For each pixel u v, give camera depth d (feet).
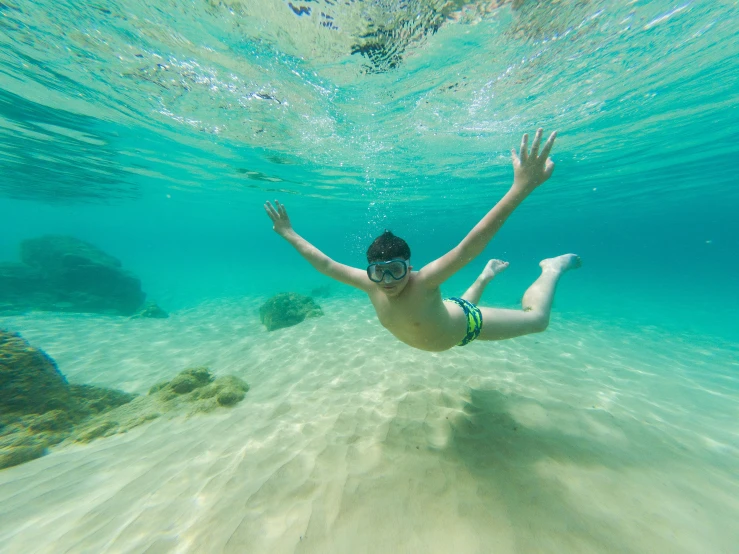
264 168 18.86
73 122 12.36
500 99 10.27
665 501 3.17
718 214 54.65
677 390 7.20
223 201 32.99
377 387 6.93
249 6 6.42
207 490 3.65
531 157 2.90
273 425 5.30
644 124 12.91
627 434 4.54
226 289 34.78
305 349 10.75
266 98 10.18
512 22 6.78
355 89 9.46
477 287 5.53
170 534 3.05
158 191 27.53
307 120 11.79
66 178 22.08
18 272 19.31
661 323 15.90
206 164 18.20
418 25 6.81
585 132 13.52
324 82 9.09
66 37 7.49
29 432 5.57
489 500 3.14
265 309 15.98
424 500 3.18
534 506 3.05
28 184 24.34
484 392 6.24
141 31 7.25
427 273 3.51
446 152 15.71
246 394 7.48
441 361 8.54
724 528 2.86
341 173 19.77
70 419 6.28
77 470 4.56
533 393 6.32
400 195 27.66
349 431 4.77
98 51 7.98
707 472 3.75
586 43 7.57
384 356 9.27
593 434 4.49
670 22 6.96
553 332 13.07
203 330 15.35
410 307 3.63
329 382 7.62
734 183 26.91
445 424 4.84
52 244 22.21
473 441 4.28
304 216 44.24
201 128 12.78
